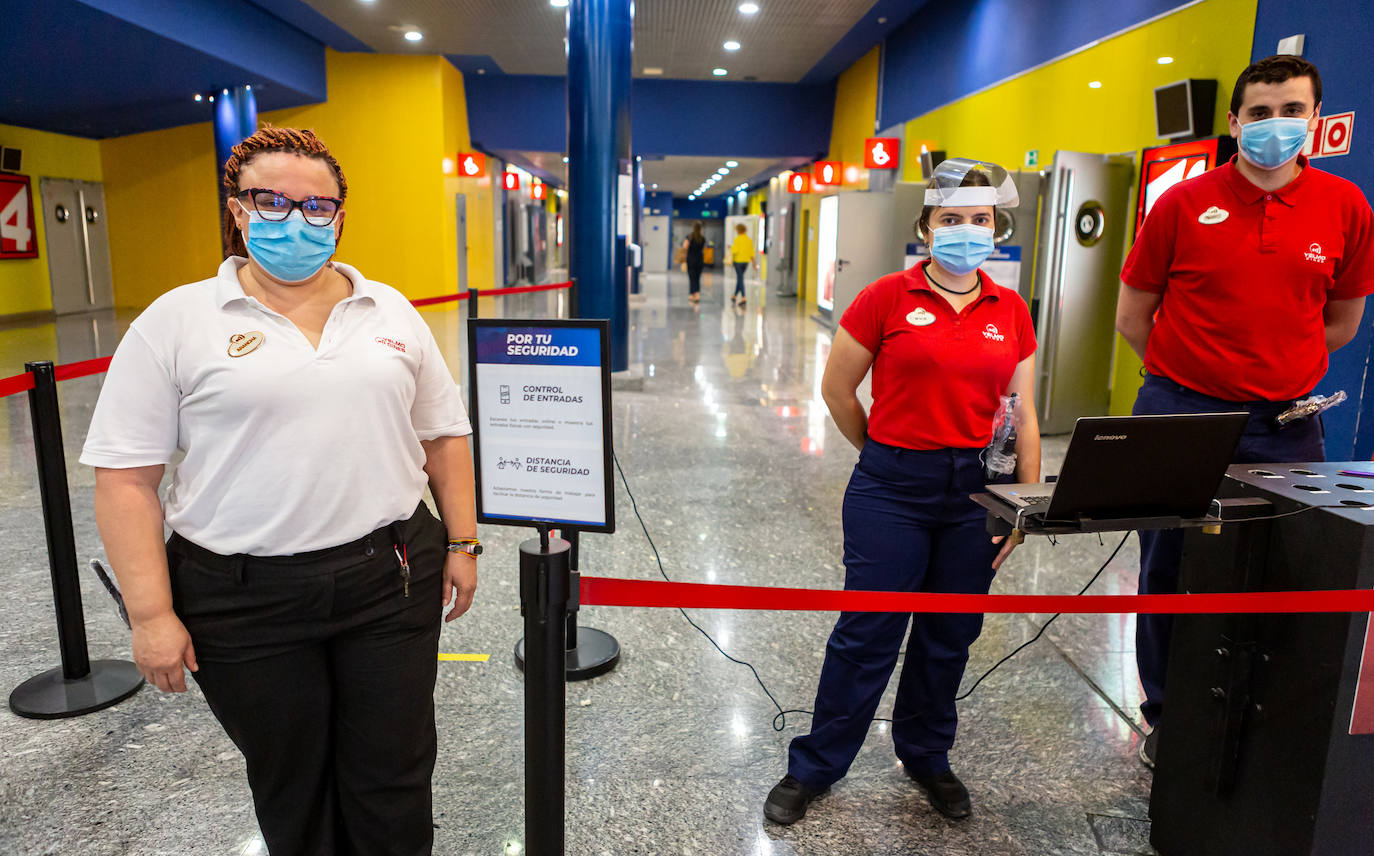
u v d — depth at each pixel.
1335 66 4.61
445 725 2.59
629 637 3.20
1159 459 1.63
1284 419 2.27
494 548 4.07
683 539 4.20
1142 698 2.81
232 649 1.46
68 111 13.44
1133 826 2.21
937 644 2.17
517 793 2.28
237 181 1.41
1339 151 4.58
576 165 7.85
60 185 15.42
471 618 3.30
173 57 10.58
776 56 14.84
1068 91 7.81
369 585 1.51
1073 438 1.57
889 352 2.01
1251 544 1.83
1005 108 9.23
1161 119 5.95
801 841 2.13
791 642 3.17
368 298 1.54
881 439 2.07
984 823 2.21
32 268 14.82
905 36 12.64
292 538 1.44
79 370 2.72
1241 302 2.27
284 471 1.41
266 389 1.39
